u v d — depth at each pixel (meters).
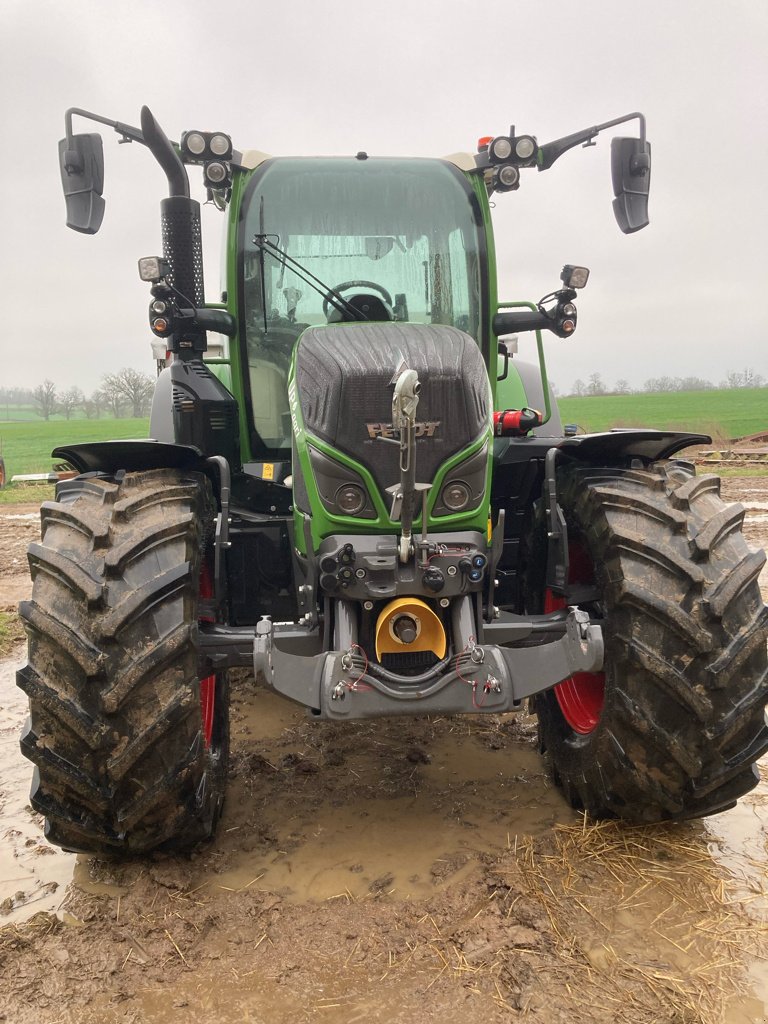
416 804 3.21
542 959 2.29
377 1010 2.12
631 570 2.65
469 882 2.63
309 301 3.79
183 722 2.50
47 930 2.47
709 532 2.63
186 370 3.79
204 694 3.15
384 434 2.69
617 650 2.66
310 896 2.61
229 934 2.44
